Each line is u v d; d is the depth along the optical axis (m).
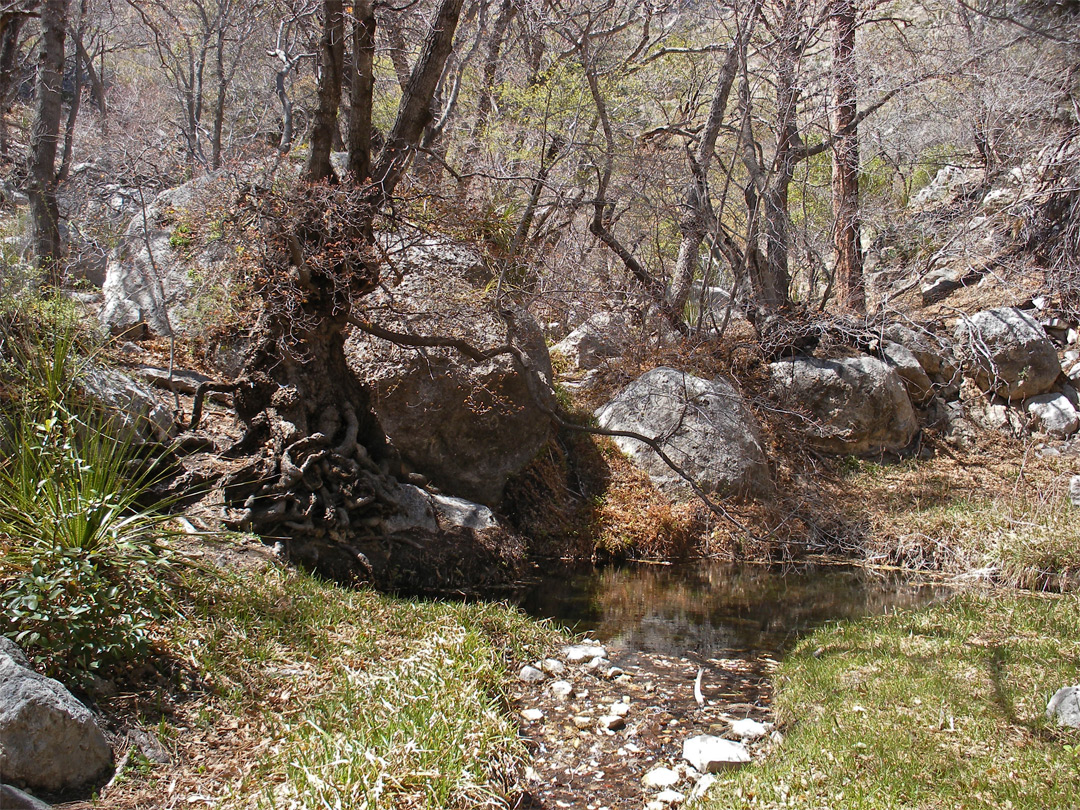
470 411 9.90
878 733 4.74
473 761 4.26
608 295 13.41
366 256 7.86
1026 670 5.66
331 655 5.32
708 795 4.32
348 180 7.82
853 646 6.71
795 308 14.97
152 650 4.62
